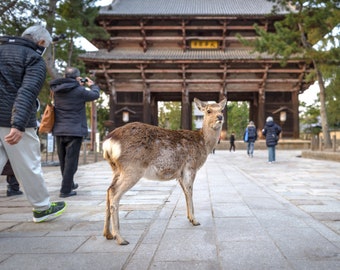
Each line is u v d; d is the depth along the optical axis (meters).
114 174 3.45
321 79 20.20
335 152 16.19
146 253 2.86
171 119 58.72
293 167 12.24
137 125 3.49
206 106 4.16
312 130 40.41
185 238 3.32
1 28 15.34
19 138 3.16
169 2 36.91
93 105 26.55
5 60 3.36
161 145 3.48
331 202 5.27
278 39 19.36
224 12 32.44
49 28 15.92
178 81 31.97
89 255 2.81
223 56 30.89
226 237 3.35
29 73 3.34
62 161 6.04
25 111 3.18
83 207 4.93
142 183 7.69
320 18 17.12
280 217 4.21
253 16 30.75
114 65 31.70
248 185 7.21
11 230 3.65
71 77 5.85
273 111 32.50
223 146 31.83
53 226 3.82
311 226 3.77
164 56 31.06
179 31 32.91
